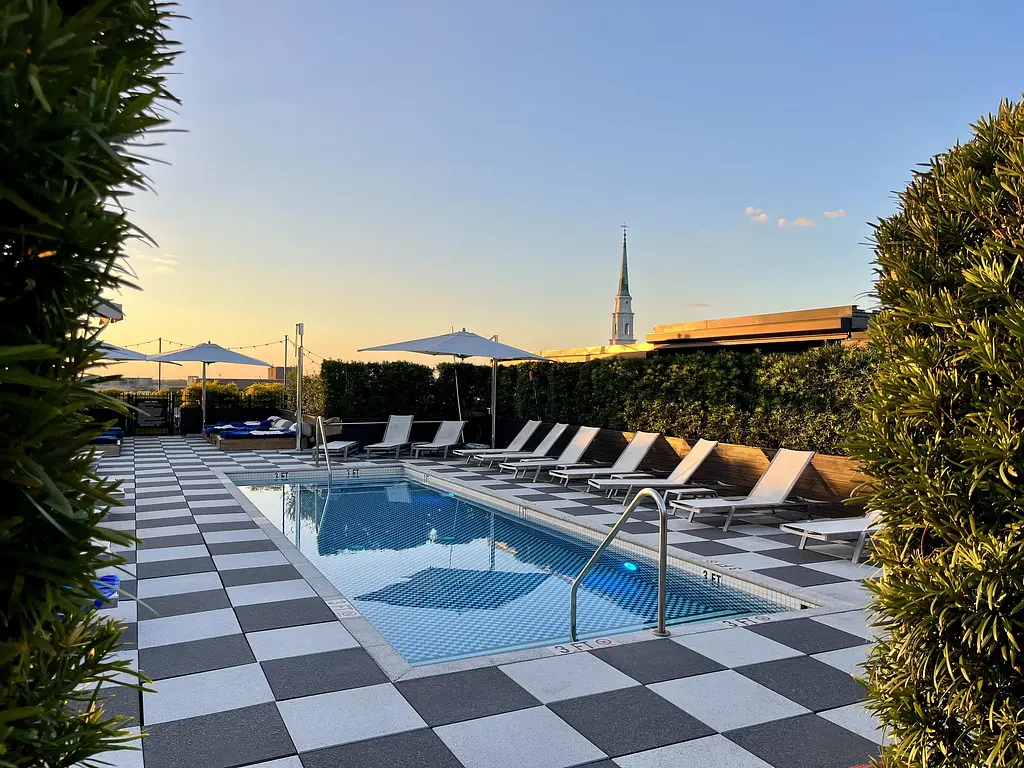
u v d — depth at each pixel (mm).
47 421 899
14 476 851
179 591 5289
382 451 16828
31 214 863
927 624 1841
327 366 16953
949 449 1894
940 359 1940
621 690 3633
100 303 1085
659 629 4523
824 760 2953
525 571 6973
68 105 875
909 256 2076
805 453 8508
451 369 18125
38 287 964
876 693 2064
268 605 4953
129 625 4523
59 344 991
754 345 14453
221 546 6754
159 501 9266
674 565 6961
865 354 8609
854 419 8695
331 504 10797
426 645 4891
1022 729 1667
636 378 12719
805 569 6312
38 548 965
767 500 8266
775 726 3252
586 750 3020
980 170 1990
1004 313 1816
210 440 18328
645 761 2938
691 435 11445
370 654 4062
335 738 3090
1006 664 1724
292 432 17391
